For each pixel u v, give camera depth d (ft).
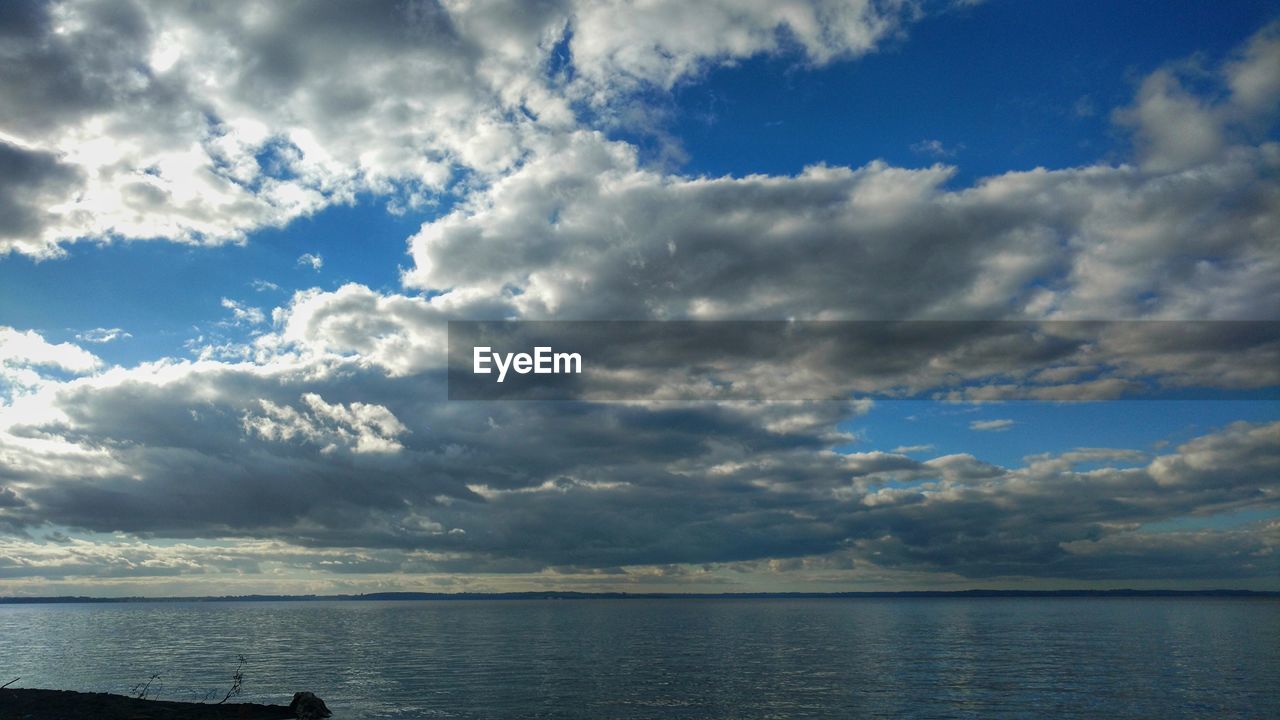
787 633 442.09
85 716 121.80
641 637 411.95
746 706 157.69
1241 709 155.02
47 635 444.14
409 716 143.64
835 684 194.29
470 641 381.81
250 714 132.16
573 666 244.22
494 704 159.02
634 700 165.48
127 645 353.72
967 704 160.45
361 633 464.65
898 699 167.32
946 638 383.86
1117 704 160.97
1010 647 319.88
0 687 153.38
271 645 352.08
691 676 213.25
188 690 185.57
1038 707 157.07
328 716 139.95
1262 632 421.59
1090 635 402.52
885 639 378.73
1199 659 261.24
